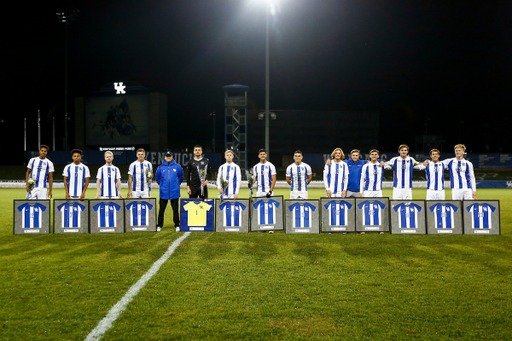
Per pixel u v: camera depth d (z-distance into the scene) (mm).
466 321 2684
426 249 4902
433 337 2453
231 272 3830
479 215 5719
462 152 6078
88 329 2555
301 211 5805
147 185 6703
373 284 3457
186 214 5934
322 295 3178
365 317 2750
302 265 4098
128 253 4637
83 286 3391
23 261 4250
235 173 6152
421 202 5789
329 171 6168
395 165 6293
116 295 3170
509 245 5168
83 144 30438
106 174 6629
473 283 3480
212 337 2451
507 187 19062
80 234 5930
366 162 6242
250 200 5840
